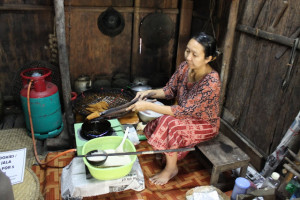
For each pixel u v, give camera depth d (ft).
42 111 9.81
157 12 12.75
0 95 11.32
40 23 11.79
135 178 6.95
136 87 12.28
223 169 7.51
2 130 10.82
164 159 8.80
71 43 12.42
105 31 12.62
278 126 8.45
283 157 7.85
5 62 11.99
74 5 11.75
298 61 7.54
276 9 8.11
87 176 6.79
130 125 9.92
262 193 6.42
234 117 10.55
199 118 7.80
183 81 8.04
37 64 11.97
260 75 9.02
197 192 7.19
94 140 7.19
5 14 11.21
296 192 6.52
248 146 9.64
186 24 13.00
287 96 8.00
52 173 8.30
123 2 12.33
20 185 6.50
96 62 13.21
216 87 7.27
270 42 8.46
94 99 11.19
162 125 7.60
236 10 9.18
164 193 7.82
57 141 10.06
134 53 13.39
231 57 10.44
